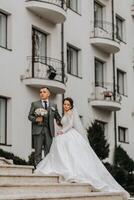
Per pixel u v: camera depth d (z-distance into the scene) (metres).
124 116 29.58
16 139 19.72
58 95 22.83
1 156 17.64
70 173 10.97
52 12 21.78
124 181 23.84
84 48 25.80
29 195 7.85
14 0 20.53
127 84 30.42
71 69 24.86
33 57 21.19
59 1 22.84
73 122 11.88
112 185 11.34
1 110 19.53
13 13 20.39
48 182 10.44
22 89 20.36
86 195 9.17
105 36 27.20
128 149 29.75
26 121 20.41
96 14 27.97
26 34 21.11
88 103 25.61
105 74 28.02
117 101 26.73
